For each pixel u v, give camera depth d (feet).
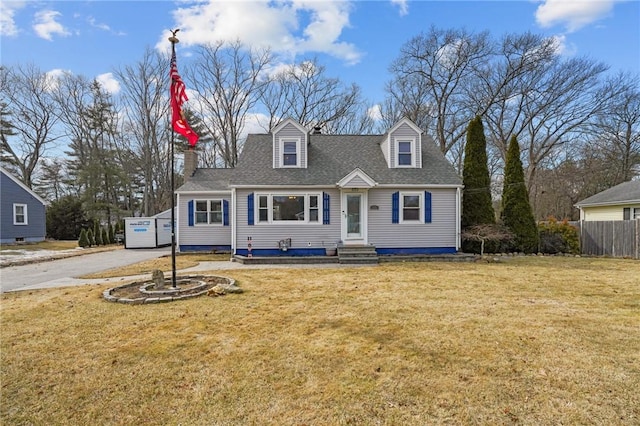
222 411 9.91
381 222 45.50
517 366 12.41
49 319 18.49
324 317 18.47
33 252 57.11
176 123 24.77
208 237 54.85
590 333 15.67
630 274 31.89
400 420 9.36
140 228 65.10
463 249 48.98
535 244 49.55
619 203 63.26
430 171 47.26
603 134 85.05
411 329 16.43
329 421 9.36
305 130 47.14
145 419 9.60
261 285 27.07
